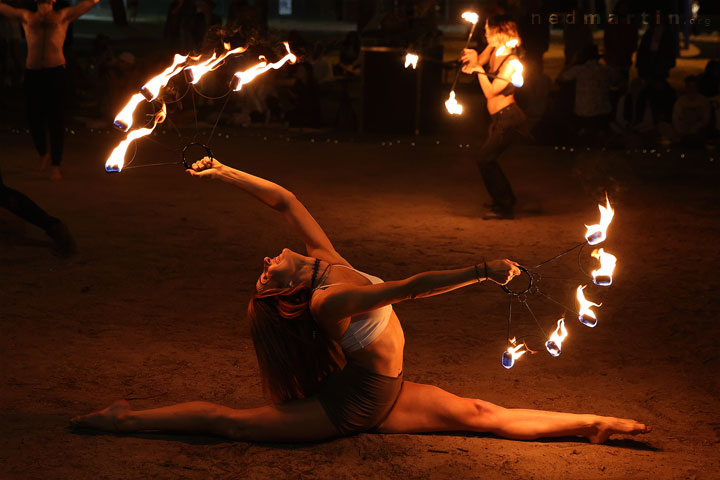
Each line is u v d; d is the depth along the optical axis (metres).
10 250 7.80
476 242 8.66
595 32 29.66
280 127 16.95
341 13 38.66
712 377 5.14
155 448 3.94
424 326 6.08
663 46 18.03
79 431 4.12
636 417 4.51
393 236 8.88
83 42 28.20
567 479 3.66
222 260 7.79
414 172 12.66
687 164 13.17
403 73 16.31
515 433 4.07
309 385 4.03
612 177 12.12
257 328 3.95
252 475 3.67
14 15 11.05
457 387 4.93
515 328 6.06
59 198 10.22
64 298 6.51
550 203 10.64
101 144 14.42
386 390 3.99
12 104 18.31
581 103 15.33
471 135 16.41
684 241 8.66
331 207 10.24
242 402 4.63
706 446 4.11
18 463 3.74
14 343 5.48
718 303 6.62
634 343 5.76
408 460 3.83
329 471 3.72
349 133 16.52
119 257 7.74
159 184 11.27
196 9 21.02
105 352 5.39
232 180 4.16
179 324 6.02
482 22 17.69
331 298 3.73
